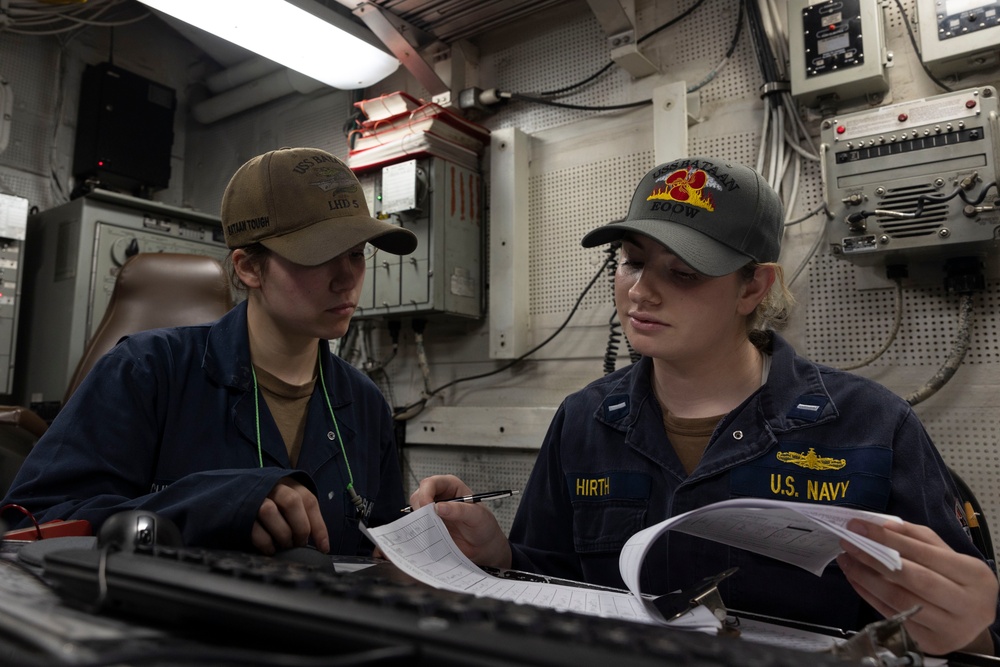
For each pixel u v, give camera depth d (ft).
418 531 2.60
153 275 6.26
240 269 3.57
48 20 10.07
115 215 8.96
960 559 1.84
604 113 7.74
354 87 8.91
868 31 5.82
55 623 1.13
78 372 5.87
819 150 6.33
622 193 7.52
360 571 2.37
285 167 3.41
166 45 12.10
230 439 3.51
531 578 2.54
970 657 1.84
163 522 1.81
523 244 8.06
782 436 3.08
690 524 2.10
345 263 3.46
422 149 7.89
